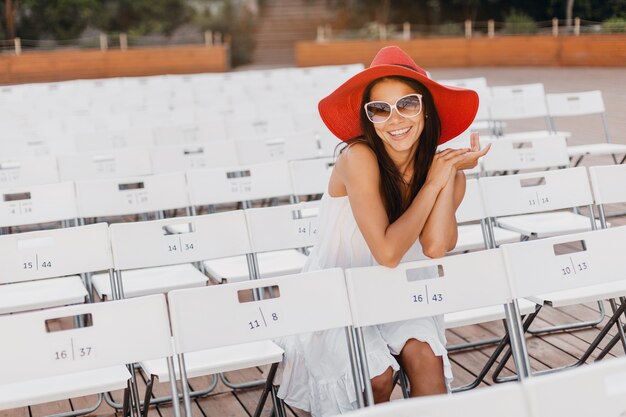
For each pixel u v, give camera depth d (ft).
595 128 28.91
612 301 12.82
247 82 44.88
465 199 14.08
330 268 9.73
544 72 47.80
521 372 9.79
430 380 9.43
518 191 14.33
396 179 9.99
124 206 16.35
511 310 9.82
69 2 81.66
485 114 26.89
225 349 10.57
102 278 14.57
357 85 9.92
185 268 15.15
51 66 70.49
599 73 39.14
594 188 14.29
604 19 41.22
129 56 72.02
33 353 8.72
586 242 10.27
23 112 35.35
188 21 84.69
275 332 9.26
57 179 20.34
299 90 37.96
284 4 85.81
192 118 30.32
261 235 13.33
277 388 10.94
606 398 5.97
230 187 16.97
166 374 9.65
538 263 9.97
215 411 12.59
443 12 74.84
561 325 14.97
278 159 22.17
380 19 79.71
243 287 9.24
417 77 9.71
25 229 24.25
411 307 9.48
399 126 9.69
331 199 10.33
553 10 52.37
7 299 13.26
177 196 16.63
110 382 9.65
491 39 60.29
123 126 29.60
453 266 9.68
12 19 78.18
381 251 9.46
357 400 9.36
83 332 8.86
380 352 9.57
